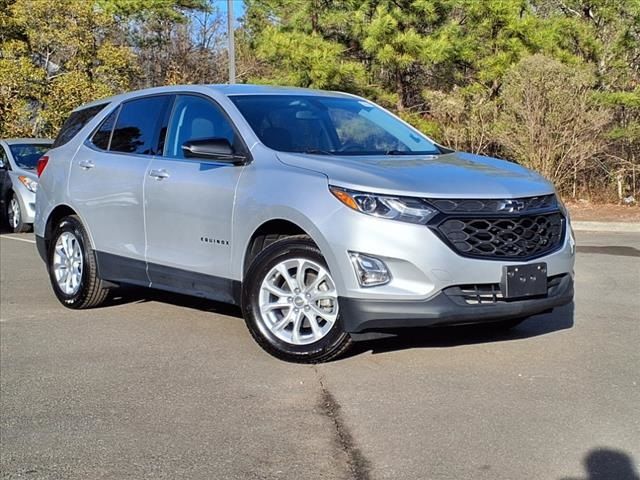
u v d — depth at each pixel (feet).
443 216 15.96
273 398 15.74
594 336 19.84
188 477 12.42
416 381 16.48
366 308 16.12
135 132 22.48
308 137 19.63
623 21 55.72
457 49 59.06
